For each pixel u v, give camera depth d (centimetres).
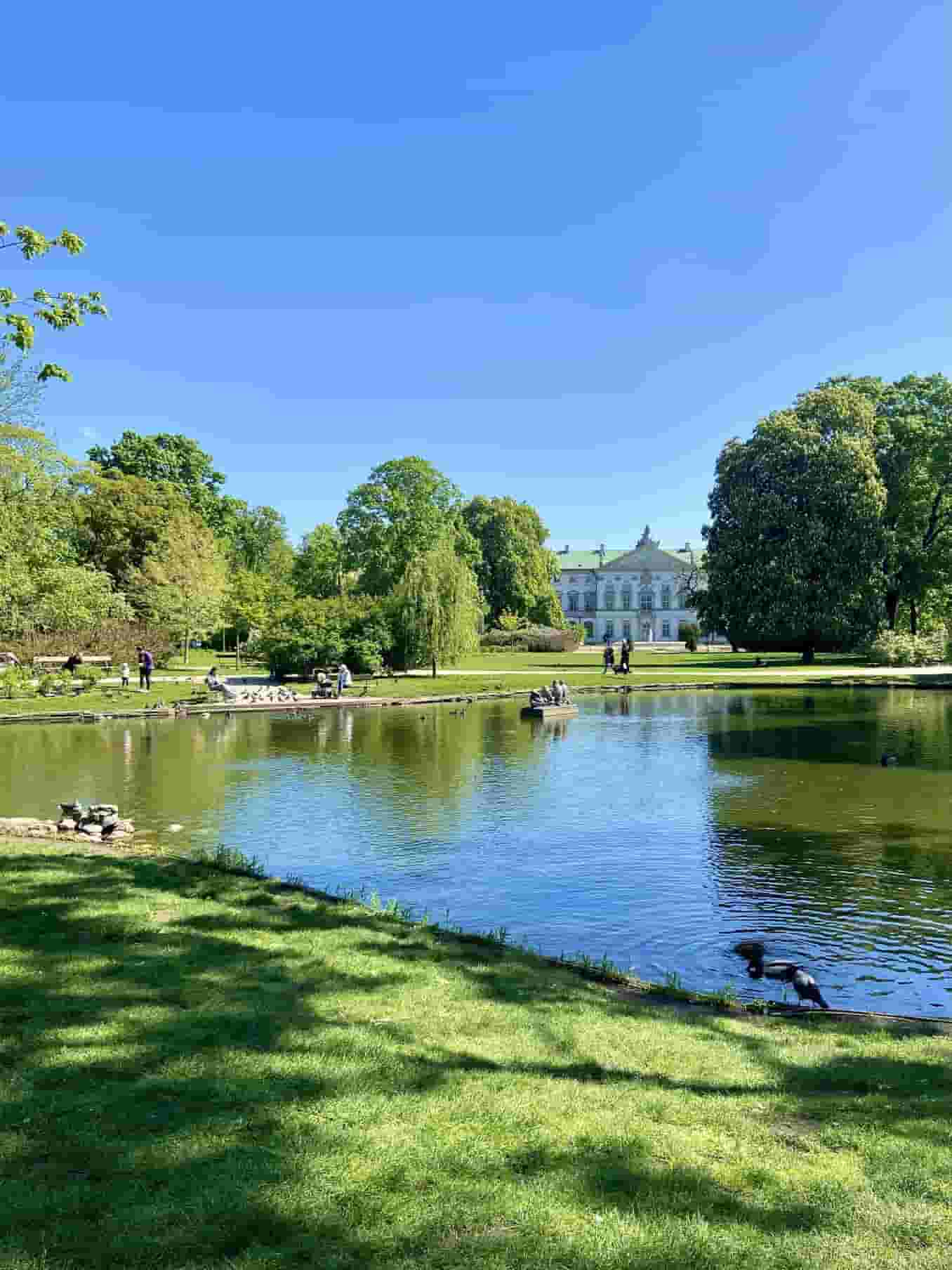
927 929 1104
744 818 1688
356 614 5125
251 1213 400
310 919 949
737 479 6775
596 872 1337
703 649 10775
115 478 7212
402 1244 383
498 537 10162
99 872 1072
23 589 4106
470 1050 620
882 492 6275
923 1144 511
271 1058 569
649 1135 503
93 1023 613
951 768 2225
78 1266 361
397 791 1953
